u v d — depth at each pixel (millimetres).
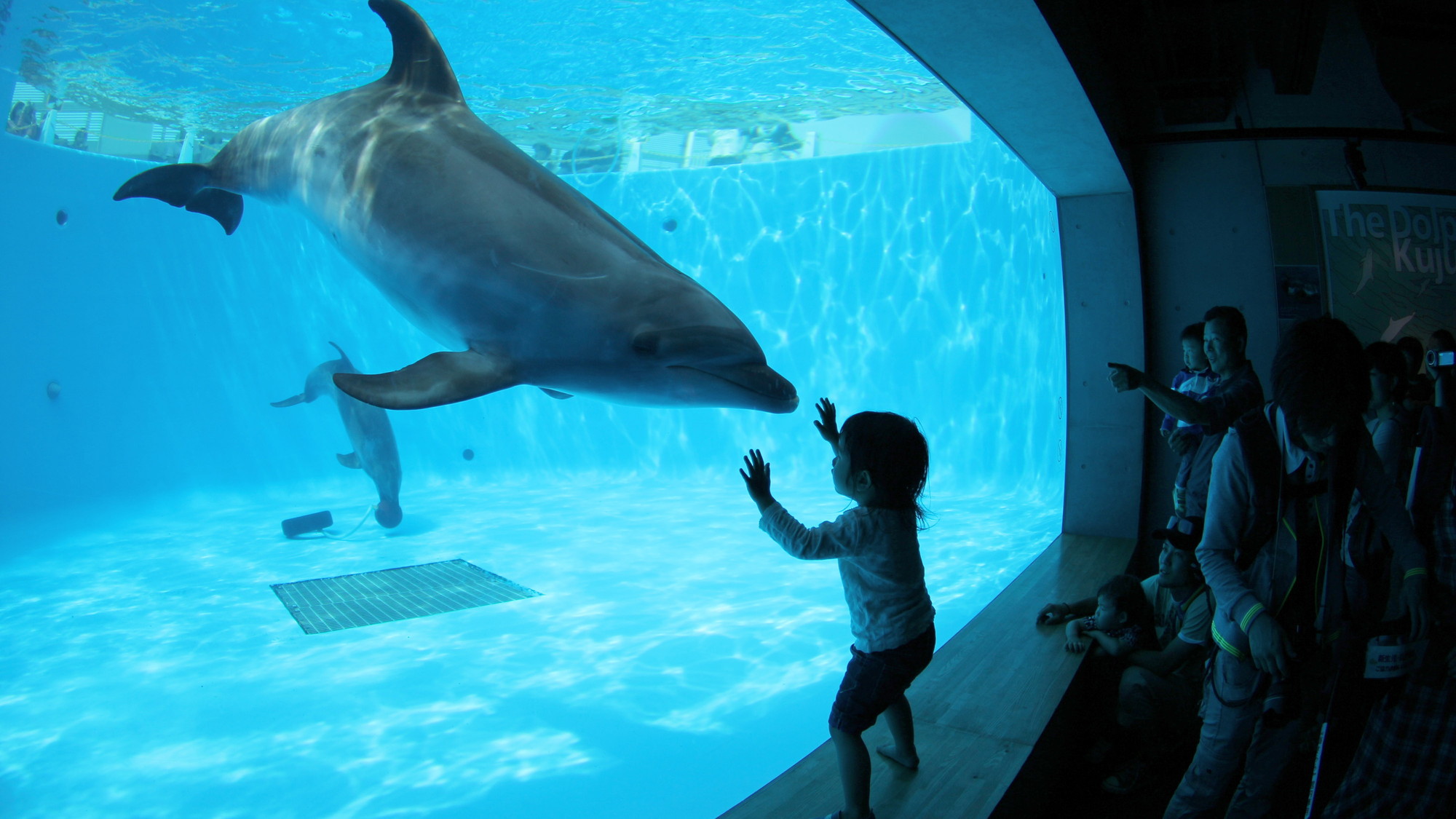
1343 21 5367
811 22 9344
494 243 2410
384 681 4949
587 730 4055
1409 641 2092
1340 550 2002
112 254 15320
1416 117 5254
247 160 3459
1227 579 2045
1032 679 3424
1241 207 5672
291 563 8805
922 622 2314
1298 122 5508
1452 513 2395
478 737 4039
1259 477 2010
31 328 13836
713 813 3184
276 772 3771
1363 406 1927
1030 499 10805
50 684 5176
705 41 10141
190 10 10102
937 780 2596
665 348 2299
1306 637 1985
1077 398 6141
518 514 11273
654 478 14445
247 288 17672
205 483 16594
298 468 18391
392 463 10250
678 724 4078
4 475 13047
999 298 12062
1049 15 2949
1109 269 5844
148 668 5438
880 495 2283
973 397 12461
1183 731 3322
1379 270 5520
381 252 2689
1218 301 5773
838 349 13945
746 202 14312
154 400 15945
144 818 3445
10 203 13562
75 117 14266
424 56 2930
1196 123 5695
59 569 9172
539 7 9406
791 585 6906
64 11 10117
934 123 15789
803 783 2635
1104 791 3250
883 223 13102
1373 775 2400
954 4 2791
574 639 5613
